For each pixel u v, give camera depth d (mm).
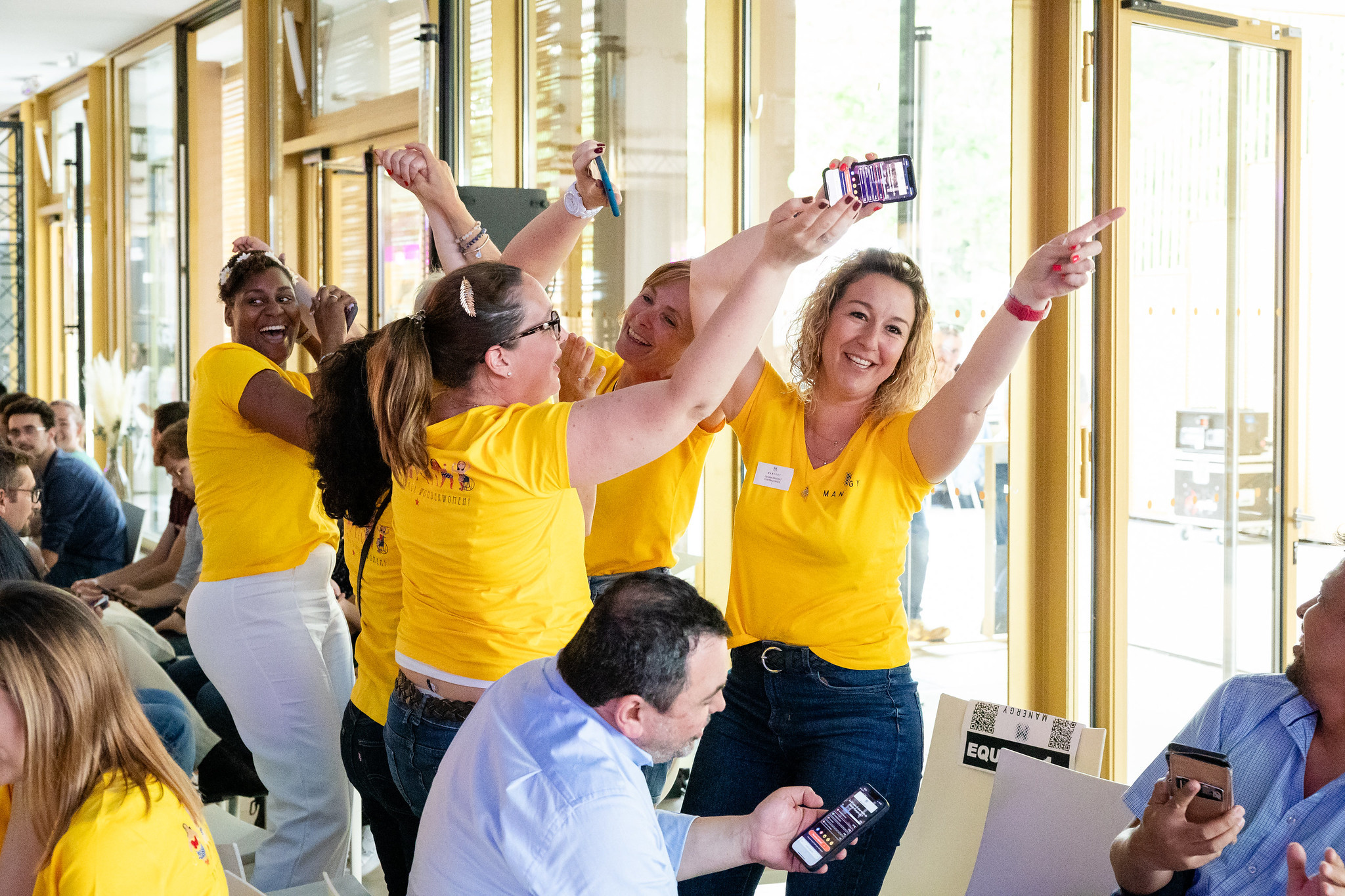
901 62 3658
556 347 1782
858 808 1740
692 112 4004
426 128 4223
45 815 1380
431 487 1708
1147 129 3617
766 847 1729
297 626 2658
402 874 2293
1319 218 8625
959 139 3604
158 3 6734
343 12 5633
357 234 5688
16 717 1370
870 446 2029
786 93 3883
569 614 1801
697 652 1428
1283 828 1657
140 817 1371
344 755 2193
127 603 4312
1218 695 1808
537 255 2268
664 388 1602
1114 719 3662
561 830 1384
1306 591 6656
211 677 2695
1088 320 3594
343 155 5746
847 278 2062
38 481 5051
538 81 4383
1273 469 4121
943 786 2217
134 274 8156
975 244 3609
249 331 2807
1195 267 3787
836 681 2004
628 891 1386
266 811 3605
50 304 10305
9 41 7719
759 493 2082
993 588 3680
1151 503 3756
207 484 2625
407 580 1851
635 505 2271
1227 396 3930
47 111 9836
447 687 1783
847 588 2010
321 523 2713
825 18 3779
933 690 3756
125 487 8258
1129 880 1676
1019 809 1966
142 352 8062
